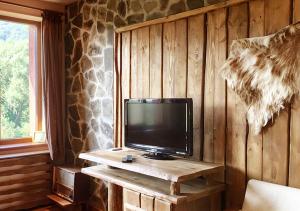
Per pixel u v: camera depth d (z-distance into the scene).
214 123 2.65
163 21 3.02
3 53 4.11
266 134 2.32
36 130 4.38
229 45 2.55
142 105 2.96
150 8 3.21
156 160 2.71
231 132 2.54
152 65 3.18
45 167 4.20
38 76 4.36
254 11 2.39
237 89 2.46
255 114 2.36
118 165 2.64
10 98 4.17
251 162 2.41
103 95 3.81
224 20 2.57
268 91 2.28
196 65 2.78
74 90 4.29
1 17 4.02
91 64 3.99
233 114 2.52
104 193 3.75
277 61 2.22
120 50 3.56
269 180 2.31
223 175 2.60
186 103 2.57
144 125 2.94
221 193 2.60
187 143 2.56
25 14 4.05
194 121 2.80
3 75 4.11
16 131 4.24
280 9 2.25
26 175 4.02
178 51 2.92
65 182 3.97
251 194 2.26
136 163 2.59
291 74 2.15
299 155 2.15
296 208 2.01
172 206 2.29
